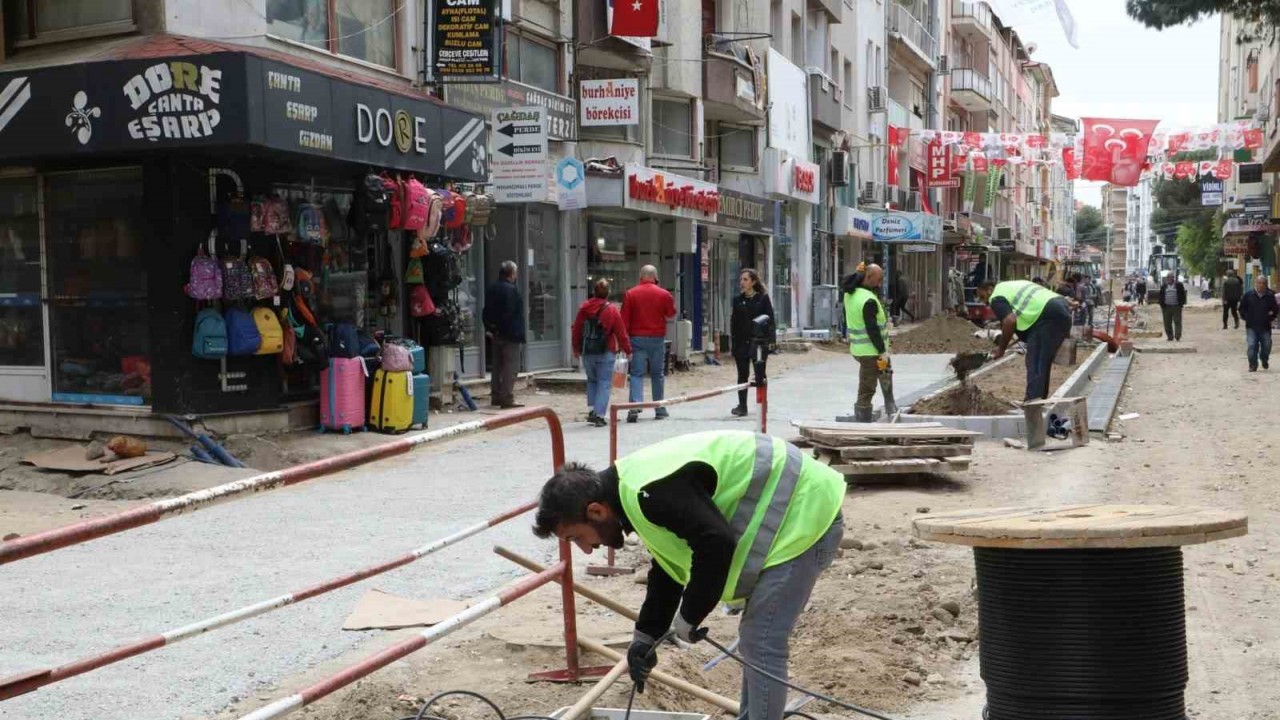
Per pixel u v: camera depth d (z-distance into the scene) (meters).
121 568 7.81
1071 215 119.12
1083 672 4.04
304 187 13.45
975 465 11.94
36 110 11.45
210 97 10.98
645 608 4.34
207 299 11.94
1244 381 21.48
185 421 11.84
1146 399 18.70
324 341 13.09
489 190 17.55
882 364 14.00
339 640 6.15
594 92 21.64
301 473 3.66
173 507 3.21
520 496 10.25
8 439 12.55
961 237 57.50
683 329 23.97
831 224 38.38
